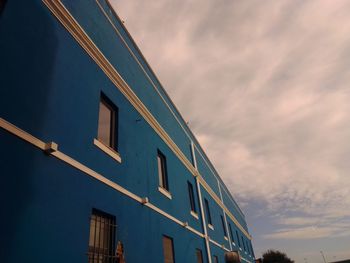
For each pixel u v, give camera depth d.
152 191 9.90
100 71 7.97
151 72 13.27
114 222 6.95
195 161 18.09
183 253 11.45
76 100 6.44
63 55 6.35
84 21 7.77
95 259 5.97
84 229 5.64
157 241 9.25
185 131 17.81
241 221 35.22
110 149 7.52
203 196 18.12
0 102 4.41
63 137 5.69
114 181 7.34
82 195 5.87
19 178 4.43
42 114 5.25
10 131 4.46
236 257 19.30
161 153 12.17
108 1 9.73
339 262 66.19
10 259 3.89
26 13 5.46
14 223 4.11
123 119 8.88
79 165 5.99
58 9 6.48
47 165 5.09
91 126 6.82
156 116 12.55
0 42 4.67
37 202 4.64
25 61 5.13
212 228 17.89
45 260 4.47
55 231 4.86
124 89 9.41
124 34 10.73
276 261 66.50
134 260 7.36
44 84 5.49
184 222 12.55
